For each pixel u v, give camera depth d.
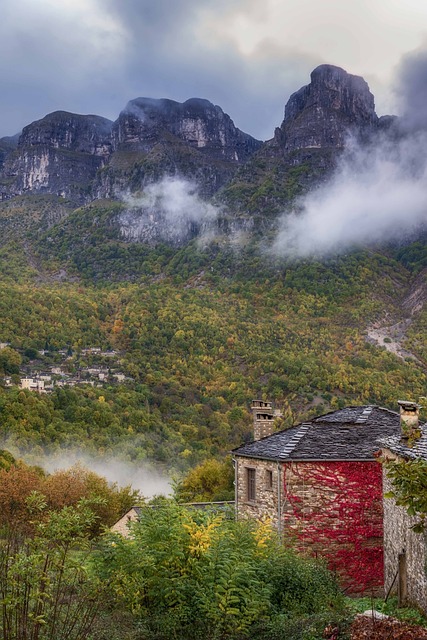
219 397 178.38
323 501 25.23
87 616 12.93
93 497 14.49
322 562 21.94
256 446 27.92
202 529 17.12
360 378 183.50
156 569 16.02
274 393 177.12
